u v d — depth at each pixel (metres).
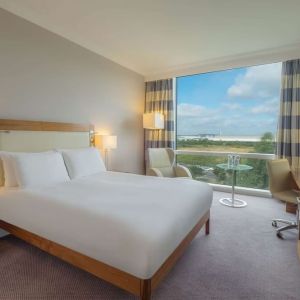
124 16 2.68
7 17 2.48
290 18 2.67
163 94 4.67
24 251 2.10
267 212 3.18
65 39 3.15
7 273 1.77
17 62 2.60
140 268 1.26
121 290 1.60
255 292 1.60
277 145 3.68
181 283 1.68
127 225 1.37
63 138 3.10
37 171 2.28
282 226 2.69
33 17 2.70
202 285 1.66
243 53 3.78
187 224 1.75
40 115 2.87
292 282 1.71
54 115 3.05
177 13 2.59
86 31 3.08
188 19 2.72
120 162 4.34
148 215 1.51
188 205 1.84
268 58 3.66
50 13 2.65
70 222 1.58
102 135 3.57
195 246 2.23
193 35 3.14
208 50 3.67
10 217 2.01
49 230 1.71
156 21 2.78
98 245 1.43
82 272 1.80
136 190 2.12
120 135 4.30
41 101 2.88
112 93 4.05
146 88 4.92
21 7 2.53
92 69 3.61
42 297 1.53
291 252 2.13
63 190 2.09
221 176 4.39
